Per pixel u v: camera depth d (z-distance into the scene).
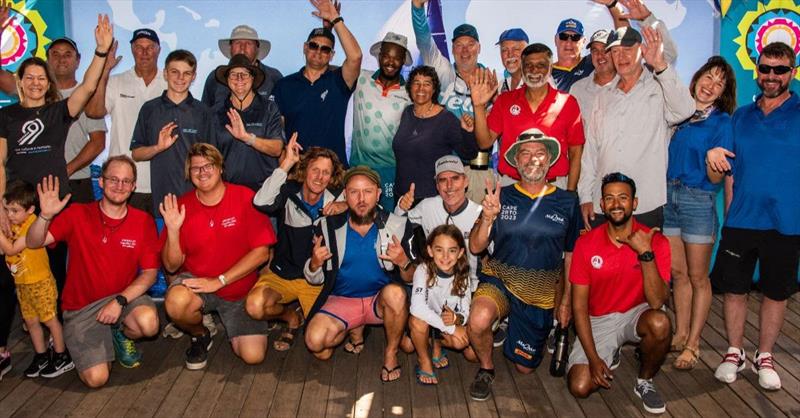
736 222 4.88
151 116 5.43
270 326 5.74
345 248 4.79
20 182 4.72
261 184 5.55
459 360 5.20
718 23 6.30
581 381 4.57
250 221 4.96
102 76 5.46
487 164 5.71
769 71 4.68
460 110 5.98
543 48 5.07
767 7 6.22
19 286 4.79
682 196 5.12
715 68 4.95
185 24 6.27
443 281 4.71
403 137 5.46
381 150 5.74
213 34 6.30
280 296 5.06
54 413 4.36
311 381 4.82
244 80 5.31
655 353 4.46
